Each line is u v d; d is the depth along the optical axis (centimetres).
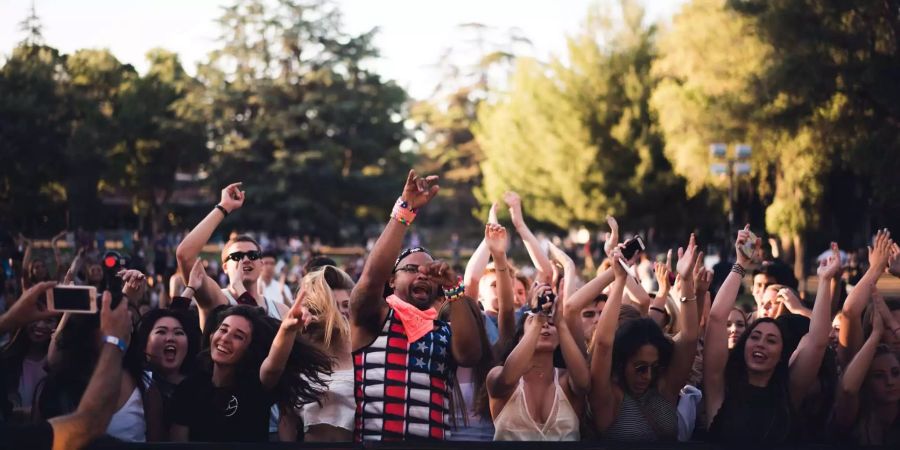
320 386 626
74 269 820
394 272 559
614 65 5219
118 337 456
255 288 815
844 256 2417
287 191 8062
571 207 5309
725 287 629
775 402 607
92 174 6769
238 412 589
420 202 522
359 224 9056
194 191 9569
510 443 499
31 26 7231
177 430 592
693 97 3706
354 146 8531
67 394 571
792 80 2794
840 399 609
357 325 541
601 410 602
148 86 8344
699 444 515
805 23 2830
